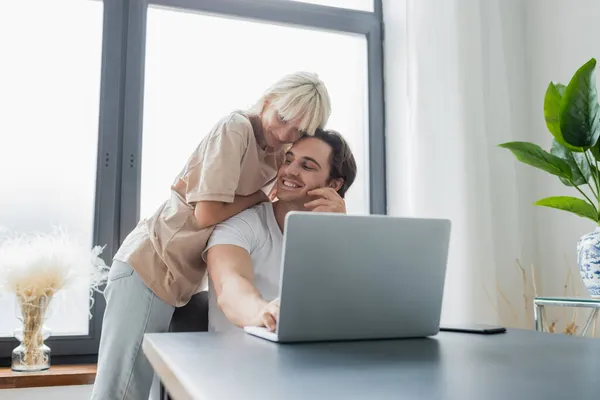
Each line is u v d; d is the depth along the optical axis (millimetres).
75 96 2162
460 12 2281
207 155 1550
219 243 1457
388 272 876
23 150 2078
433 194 2195
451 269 2141
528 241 2340
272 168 1939
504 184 2252
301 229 815
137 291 1554
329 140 2100
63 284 1817
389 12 2627
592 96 1680
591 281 1696
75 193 2127
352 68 2609
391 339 886
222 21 2402
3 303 1984
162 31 2307
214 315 1513
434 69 2260
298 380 525
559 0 2309
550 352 726
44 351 1818
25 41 2123
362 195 2566
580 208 1766
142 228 1660
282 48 2486
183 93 2293
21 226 2053
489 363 630
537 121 2375
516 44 2447
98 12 2229
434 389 488
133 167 2160
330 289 839
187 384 510
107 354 1543
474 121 2217
